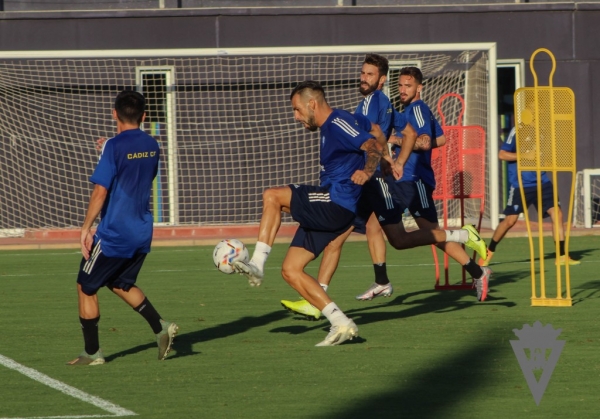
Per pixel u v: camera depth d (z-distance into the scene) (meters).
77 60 39.94
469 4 41.34
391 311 19.94
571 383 13.16
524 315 18.89
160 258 31.61
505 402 12.18
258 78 40.84
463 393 12.66
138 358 15.32
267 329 17.95
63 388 13.25
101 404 12.30
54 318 19.62
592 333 16.83
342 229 15.56
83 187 40.50
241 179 41.19
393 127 19.98
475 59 40.34
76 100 40.09
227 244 15.02
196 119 40.72
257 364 14.69
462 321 18.38
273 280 25.64
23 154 39.97
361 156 15.71
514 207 26.72
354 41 40.78
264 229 15.41
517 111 19.62
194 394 12.81
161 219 40.84
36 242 36.81
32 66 39.69
